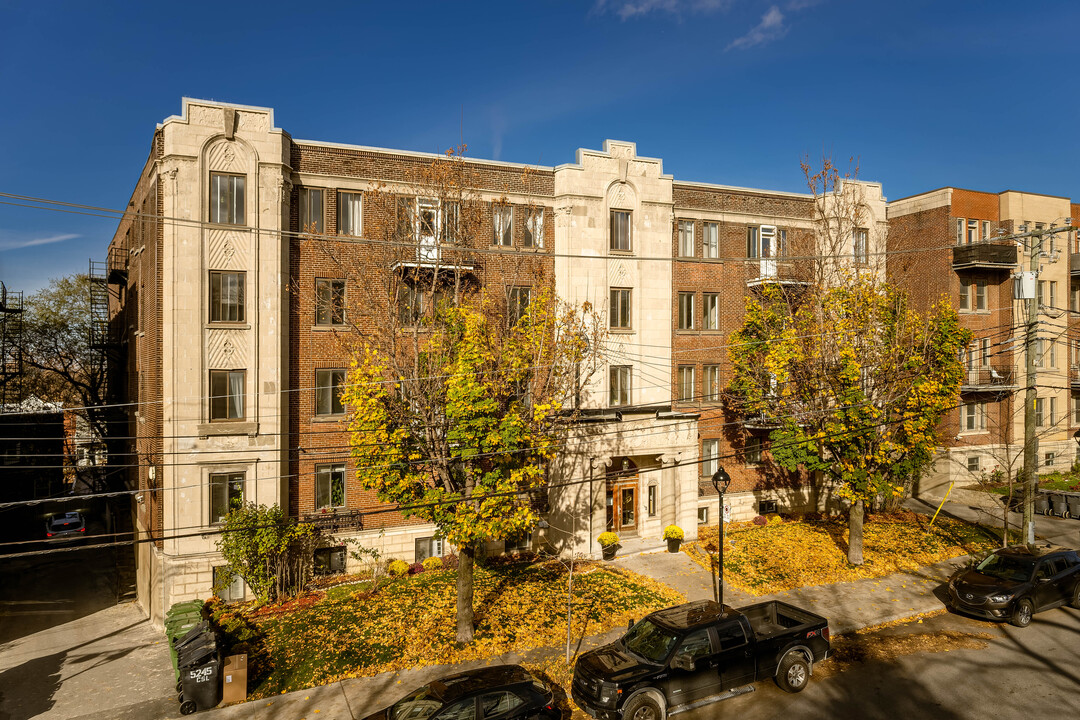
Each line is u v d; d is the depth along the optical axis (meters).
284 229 23.14
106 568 33.09
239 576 22.41
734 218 30.70
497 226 25.78
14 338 42.66
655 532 29.17
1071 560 20.23
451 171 21.02
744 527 29.53
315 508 23.95
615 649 15.12
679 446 27.78
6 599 27.94
